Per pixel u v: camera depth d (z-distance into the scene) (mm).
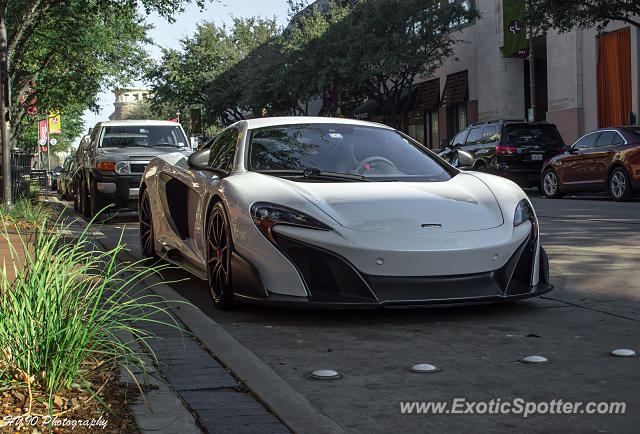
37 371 2844
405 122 38406
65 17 21469
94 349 3131
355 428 2727
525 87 30578
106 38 25562
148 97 49656
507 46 28672
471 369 3455
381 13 29047
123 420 2619
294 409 2838
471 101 32375
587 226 9828
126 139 13570
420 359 3643
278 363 3615
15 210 11000
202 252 5523
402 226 4414
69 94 30094
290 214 4480
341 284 4316
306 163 5203
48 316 2922
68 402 2740
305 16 31922
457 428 2713
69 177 19703
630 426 2695
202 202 5398
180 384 3176
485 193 4914
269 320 4574
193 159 5504
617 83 23812
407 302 4227
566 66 25953
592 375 3312
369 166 5230
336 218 4441
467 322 4430
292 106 38906
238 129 5742
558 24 19156
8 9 19453
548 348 3797
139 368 3193
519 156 18531
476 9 31203
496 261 4449
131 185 12633
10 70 21203
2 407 2652
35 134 49906
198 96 48531
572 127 25688
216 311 4883
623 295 5156
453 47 33625
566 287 5508
